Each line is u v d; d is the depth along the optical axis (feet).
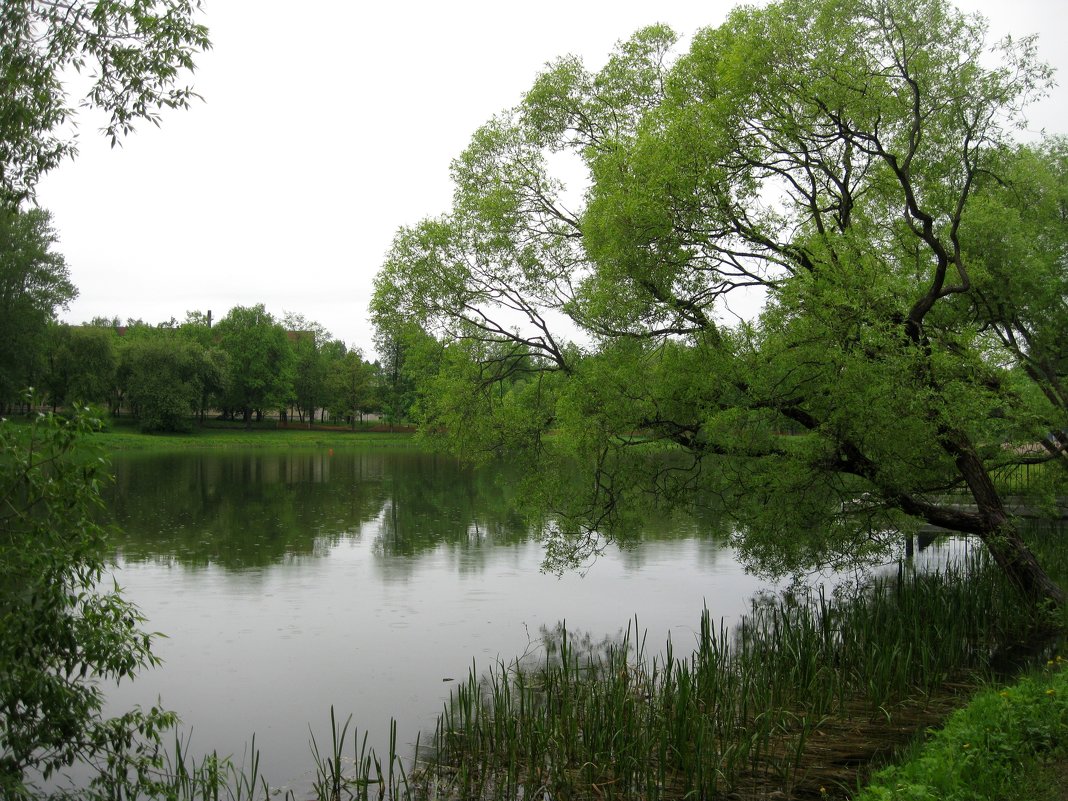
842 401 40.65
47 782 28.22
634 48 54.60
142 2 25.94
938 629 39.88
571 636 46.85
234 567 66.74
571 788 26.89
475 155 56.85
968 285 42.24
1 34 26.20
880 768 27.14
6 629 23.81
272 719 34.40
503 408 54.44
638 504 51.34
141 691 37.81
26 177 28.50
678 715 29.32
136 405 259.39
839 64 41.47
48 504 24.11
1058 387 54.34
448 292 52.95
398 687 38.24
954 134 47.65
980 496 45.19
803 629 41.60
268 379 291.58
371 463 195.93
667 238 41.78
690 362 44.47
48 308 161.27
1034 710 25.58
